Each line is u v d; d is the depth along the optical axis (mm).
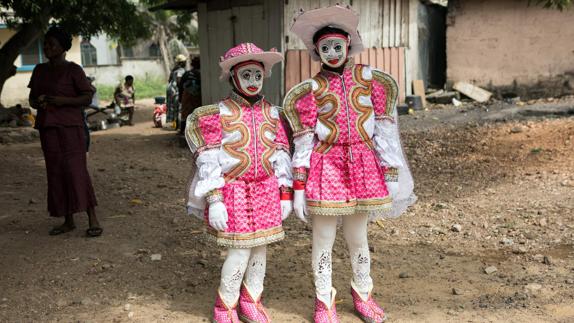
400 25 14102
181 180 8672
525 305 4137
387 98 3832
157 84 32594
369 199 3750
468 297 4328
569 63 13609
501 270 4812
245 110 3777
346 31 3754
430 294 4410
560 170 7730
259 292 4023
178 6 13492
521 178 7609
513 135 9984
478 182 7676
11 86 22234
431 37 15594
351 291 4152
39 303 4383
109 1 11711
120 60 32938
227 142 3732
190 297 4484
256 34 11422
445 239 5648
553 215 6094
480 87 14633
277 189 3852
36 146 12477
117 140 13258
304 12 3652
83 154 5754
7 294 4527
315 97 3725
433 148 9844
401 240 5668
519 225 5887
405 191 4086
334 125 3711
